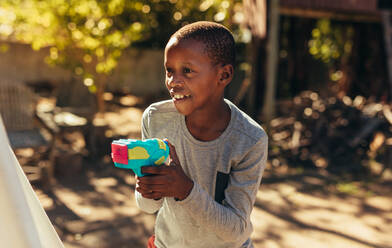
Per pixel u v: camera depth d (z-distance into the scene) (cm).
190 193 100
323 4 755
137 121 831
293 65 1105
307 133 617
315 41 1137
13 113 451
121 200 432
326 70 1150
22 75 895
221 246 129
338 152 602
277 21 700
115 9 681
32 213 65
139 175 95
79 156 506
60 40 655
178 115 124
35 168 466
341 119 629
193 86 104
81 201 425
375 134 629
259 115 731
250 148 117
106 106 972
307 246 346
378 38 993
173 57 103
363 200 459
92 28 638
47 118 496
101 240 340
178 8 931
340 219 405
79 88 729
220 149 120
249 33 748
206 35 103
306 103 661
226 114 119
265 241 354
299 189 484
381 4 814
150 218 389
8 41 883
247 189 118
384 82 970
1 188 58
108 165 548
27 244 55
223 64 106
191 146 122
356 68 1068
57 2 618
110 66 665
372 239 363
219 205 109
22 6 638
